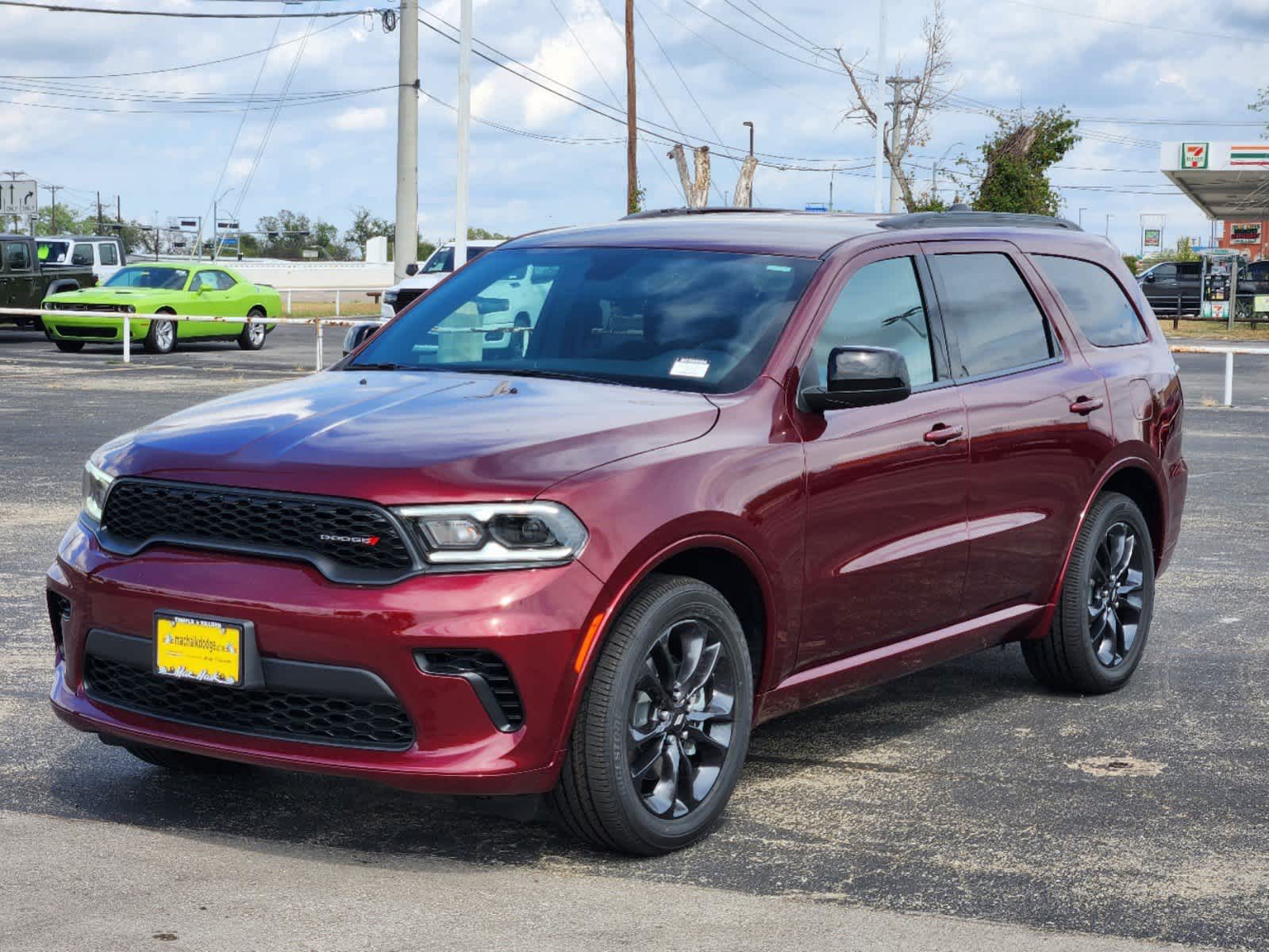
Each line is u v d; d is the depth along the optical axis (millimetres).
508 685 3973
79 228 111062
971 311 5660
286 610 3941
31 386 19656
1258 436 15930
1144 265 71125
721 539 4355
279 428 4336
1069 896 4051
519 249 5781
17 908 3779
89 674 4418
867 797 4879
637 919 3818
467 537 3938
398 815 4598
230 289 29047
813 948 3664
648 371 4848
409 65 28938
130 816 4523
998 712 5984
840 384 4629
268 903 3865
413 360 5281
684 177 33375
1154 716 5953
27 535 9164
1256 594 8219
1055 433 5824
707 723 4484
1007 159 36094
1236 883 4180
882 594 5027
